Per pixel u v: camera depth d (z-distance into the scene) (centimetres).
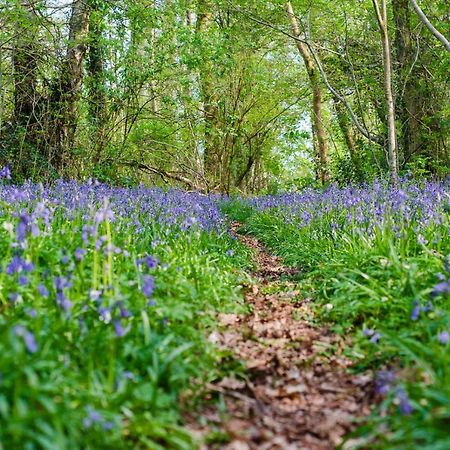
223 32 2103
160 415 341
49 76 1784
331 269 750
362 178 1905
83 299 450
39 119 1705
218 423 364
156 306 482
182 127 2350
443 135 1802
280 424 373
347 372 455
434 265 584
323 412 388
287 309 659
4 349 315
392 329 497
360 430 322
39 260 577
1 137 1672
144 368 389
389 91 1471
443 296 510
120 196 1102
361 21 2059
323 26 2127
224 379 431
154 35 2139
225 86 2450
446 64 1755
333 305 617
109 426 300
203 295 602
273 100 2789
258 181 4128
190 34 1952
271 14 2105
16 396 281
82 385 339
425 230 732
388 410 363
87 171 1853
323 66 2395
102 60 1980
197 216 973
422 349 398
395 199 907
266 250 1199
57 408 292
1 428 273
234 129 2333
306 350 513
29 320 403
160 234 806
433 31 1357
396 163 1469
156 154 2428
